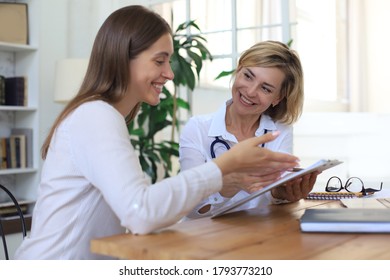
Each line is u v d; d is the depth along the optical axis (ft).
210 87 12.71
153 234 3.34
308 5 19.54
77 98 3.86
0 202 11.98
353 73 21.45
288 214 4.27
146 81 3.91
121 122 3.64
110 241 3.12
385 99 21.50
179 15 13.28
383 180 15.34
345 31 21.45
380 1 21.61
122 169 3.34
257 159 3.58
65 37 12.72
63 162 3.71
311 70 19.76
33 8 12.12
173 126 12.46
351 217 3.58
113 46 3.87
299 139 16.42
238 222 3.85
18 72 12.46
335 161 4.02
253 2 11.96
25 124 12.32
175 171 15.03
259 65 5.58
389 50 21.40
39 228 3.83
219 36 12.51
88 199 3.75
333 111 20.77
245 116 5.99
